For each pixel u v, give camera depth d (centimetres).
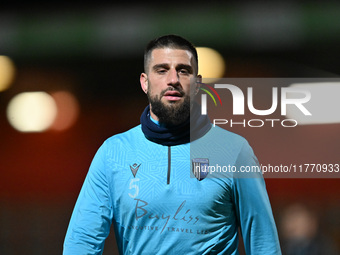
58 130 3538
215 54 3366
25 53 3547
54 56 3547
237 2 3297
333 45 3312
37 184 3394
